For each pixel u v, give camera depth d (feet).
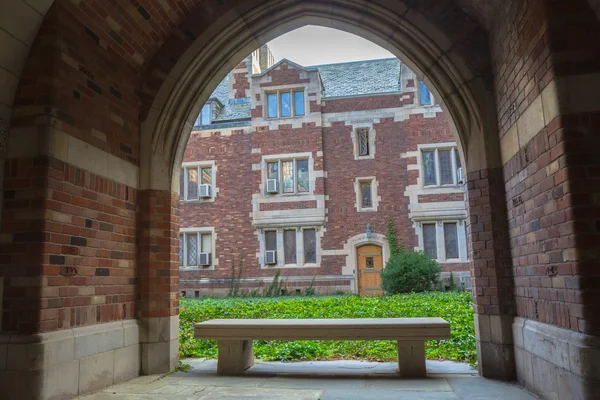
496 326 15.10
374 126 58.08
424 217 55.06
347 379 15.84
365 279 56.39
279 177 58.65
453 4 16.65
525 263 13.70
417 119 56.75
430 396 13.35
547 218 11.79
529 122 12.69
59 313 12.95
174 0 16.63
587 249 10.20
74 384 13.24
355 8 17.52
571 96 10.75
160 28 17.19
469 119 16.30
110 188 15.69
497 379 14.99
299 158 58.49
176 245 18.22
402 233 55.67
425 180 56.29
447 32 16.51
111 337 15.07
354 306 35.04
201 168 61.52
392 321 16.42
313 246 57.47
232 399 13.34
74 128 13.93
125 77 16.83
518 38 13.20
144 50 17.30
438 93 16.97
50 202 12.76
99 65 15.29
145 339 16.87
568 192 10.50
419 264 50.01
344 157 58.08
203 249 60.29
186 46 17.85
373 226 56.34
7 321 12.32
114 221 15.83
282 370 17.37
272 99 60.39
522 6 12.66
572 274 10.48
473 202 15.90
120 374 15.55
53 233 12.83
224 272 58.65
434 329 15.58
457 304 33.50
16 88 13.15
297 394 13.85
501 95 15.20
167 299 17.30
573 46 10.90
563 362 10.86
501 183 15.64
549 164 11.48
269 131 59.36
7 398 11.90
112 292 15.55
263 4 17.80
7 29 12.37
